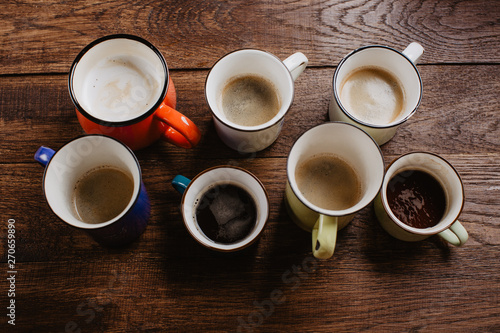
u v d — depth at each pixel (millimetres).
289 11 660
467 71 648
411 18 660
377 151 545
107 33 653
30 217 611
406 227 561
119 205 593
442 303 597
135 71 608
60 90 639
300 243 610
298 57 595
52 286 596
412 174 602
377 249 608
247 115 619
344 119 592
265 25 657
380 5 662
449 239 578
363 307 596
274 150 630
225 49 651
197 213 585
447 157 630
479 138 633
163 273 601
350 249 608
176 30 654
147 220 601
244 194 589
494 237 611
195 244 607
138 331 589
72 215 568
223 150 631
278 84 612
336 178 604
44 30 653
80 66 589
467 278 603
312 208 524
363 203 528
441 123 636
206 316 592
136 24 655
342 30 657
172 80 642
